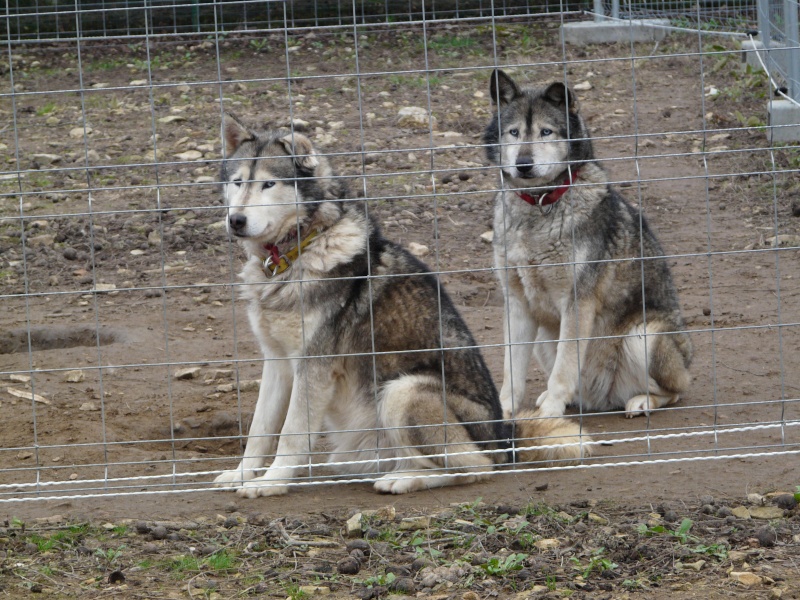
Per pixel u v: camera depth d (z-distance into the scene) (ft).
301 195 17.44
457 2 55.88
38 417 21.39
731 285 29.91
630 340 21.81
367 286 17.72
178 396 23.06
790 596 12.34
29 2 57.82
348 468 18.49
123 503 16.53
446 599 12.64
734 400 21.66
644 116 45.03
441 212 36.73
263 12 59.67
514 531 14.64
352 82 51.55
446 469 17.01
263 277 17.57
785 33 39.93
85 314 29.12
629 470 17.47
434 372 17.69
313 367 17.31
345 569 13.58
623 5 58.49
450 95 48.88
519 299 22.02
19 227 35.83
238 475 17.54
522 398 21.77
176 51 58.70
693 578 13.04
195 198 38.52
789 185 37.58
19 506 16.34
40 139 44.91
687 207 36.73
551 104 21.47
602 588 12.87
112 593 13.03
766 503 15.48
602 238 21.40
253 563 13.99
